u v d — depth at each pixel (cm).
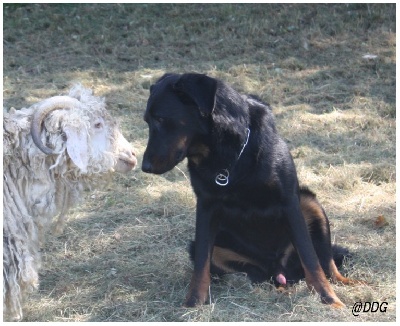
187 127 799
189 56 1842
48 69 1788
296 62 1750
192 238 1043
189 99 796
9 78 1711
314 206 895
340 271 934
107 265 966
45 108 771
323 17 1972
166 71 1738
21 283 772
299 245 836
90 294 884
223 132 801
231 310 824
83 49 1895
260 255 889
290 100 1565
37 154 775
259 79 1670
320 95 1581
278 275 871
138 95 1605
